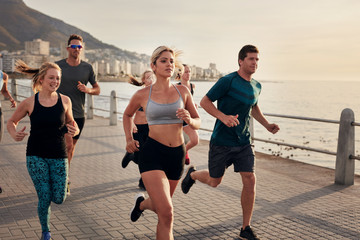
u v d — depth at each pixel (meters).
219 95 4.12
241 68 4.21
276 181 6.75
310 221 4.75
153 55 3.48
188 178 4.95
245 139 4.23
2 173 6.91
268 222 4.68
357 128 41.81
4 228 4.33
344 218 4.87
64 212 4.93
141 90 3.61
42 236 3.87
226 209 5.16
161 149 3.44
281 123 49.53
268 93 175.12
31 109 3.84
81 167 7.57
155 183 3.29
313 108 79.94
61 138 3.95
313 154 21.17
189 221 4.68
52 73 3.88
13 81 22.08
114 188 6.11
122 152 9.23
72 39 5.72
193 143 6.26
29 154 3.84
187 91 3.66
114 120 14.45
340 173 6.58
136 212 4.04
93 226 4.46
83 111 5.98
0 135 5.69
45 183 3.79
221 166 4.29
